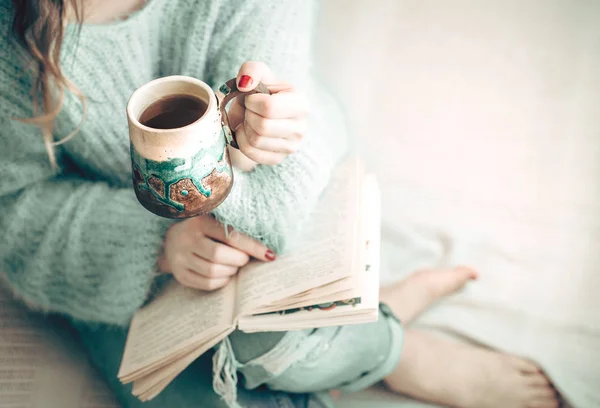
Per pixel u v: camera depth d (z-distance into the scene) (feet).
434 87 5.32
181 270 3.58
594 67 5.30
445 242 4.65
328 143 3.75
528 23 5.58
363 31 5.63
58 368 4.07
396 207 4.80
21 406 3.86
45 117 3.37
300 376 3.72
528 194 4.77
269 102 3.04
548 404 4.07
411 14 5.74
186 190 2.91
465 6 5.75
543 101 5.18
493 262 4.54
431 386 4.09
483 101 5.22
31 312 4.20
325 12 5.76
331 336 3.68
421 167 4.95
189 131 2.77
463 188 4.84
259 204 3.46
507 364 4.14
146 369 3.51
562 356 4.17
